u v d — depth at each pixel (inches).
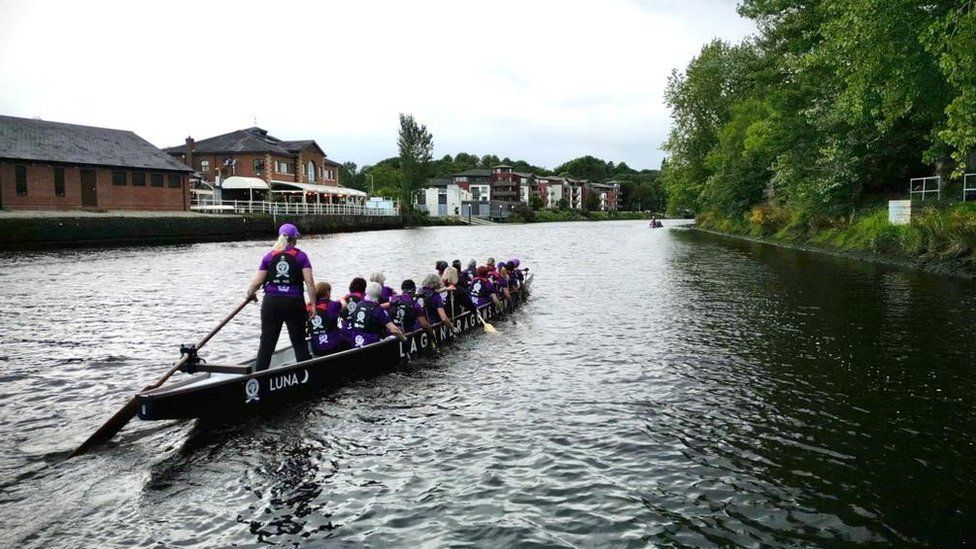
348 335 346.9
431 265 979.9
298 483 211.6
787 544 173.8
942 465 223.6
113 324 483.2
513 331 465.7
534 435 252.5
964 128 541.3
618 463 225.9
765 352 387.5
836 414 275.4
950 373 335.3
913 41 605.3
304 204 2236.7
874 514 190.2
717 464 225.0
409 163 3540.8
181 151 2517.2
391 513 191.3
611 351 397.4
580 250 1380.4
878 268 825.5
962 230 750.5
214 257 1090.7
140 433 254.2
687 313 531.5
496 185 5000.0
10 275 792.9
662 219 5856.3
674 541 175.0
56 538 176.4
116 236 1374.3
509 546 172.6
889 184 1176.2
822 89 1065.5
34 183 1508.4
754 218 1635.1
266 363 285.4
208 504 197.3
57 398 300.5
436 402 294.5
